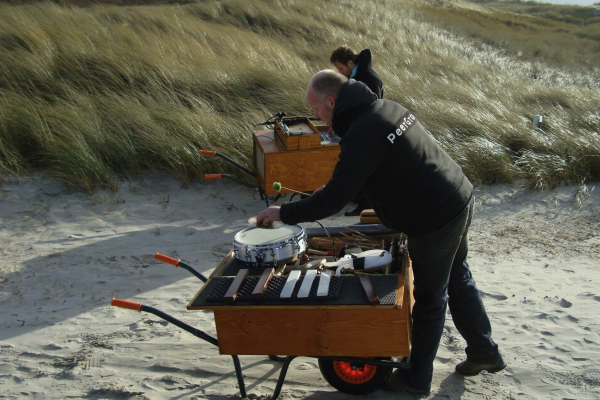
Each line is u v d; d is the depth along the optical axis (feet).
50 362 10.78
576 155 20.97
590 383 9.57
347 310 7.94
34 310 12.74
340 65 16.15
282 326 8.21
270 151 16.52
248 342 8.40
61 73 26.14
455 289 9.29
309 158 16.69
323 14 51.31
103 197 18.89
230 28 38.86
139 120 21.45
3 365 10.70
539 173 20.02
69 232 16.72
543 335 11.15
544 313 11.93
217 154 17.51
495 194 19.62
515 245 15.81
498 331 11.39
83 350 11.15
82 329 11.95
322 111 8.20
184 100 24.86
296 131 16.80
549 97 30.83
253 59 30.27
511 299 12.69
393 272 9.43
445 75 36.09
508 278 13.78
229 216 18.03
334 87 7.97
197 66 27.68
